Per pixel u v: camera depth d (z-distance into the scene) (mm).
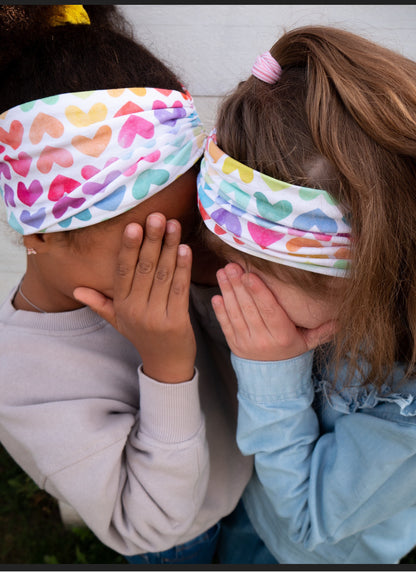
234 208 611
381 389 737
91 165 601
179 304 708
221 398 1040
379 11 1062
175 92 651
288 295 669
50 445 779
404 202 569
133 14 1072
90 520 823
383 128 543
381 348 637
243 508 1237
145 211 648
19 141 604
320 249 587
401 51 1070
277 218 584
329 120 557
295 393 805
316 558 1033
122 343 886
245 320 731
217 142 636
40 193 624
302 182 568
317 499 832
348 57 577
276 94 604
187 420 806
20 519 1742
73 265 692
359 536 971
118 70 624
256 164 592
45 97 598
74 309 845
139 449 821
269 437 837
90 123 591
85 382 827
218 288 913
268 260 628
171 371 776
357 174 547
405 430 702
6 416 787
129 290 695
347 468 793
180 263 676
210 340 1034
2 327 820
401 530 962
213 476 1025
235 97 639
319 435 907
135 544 893
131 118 602
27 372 802
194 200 710
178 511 846
